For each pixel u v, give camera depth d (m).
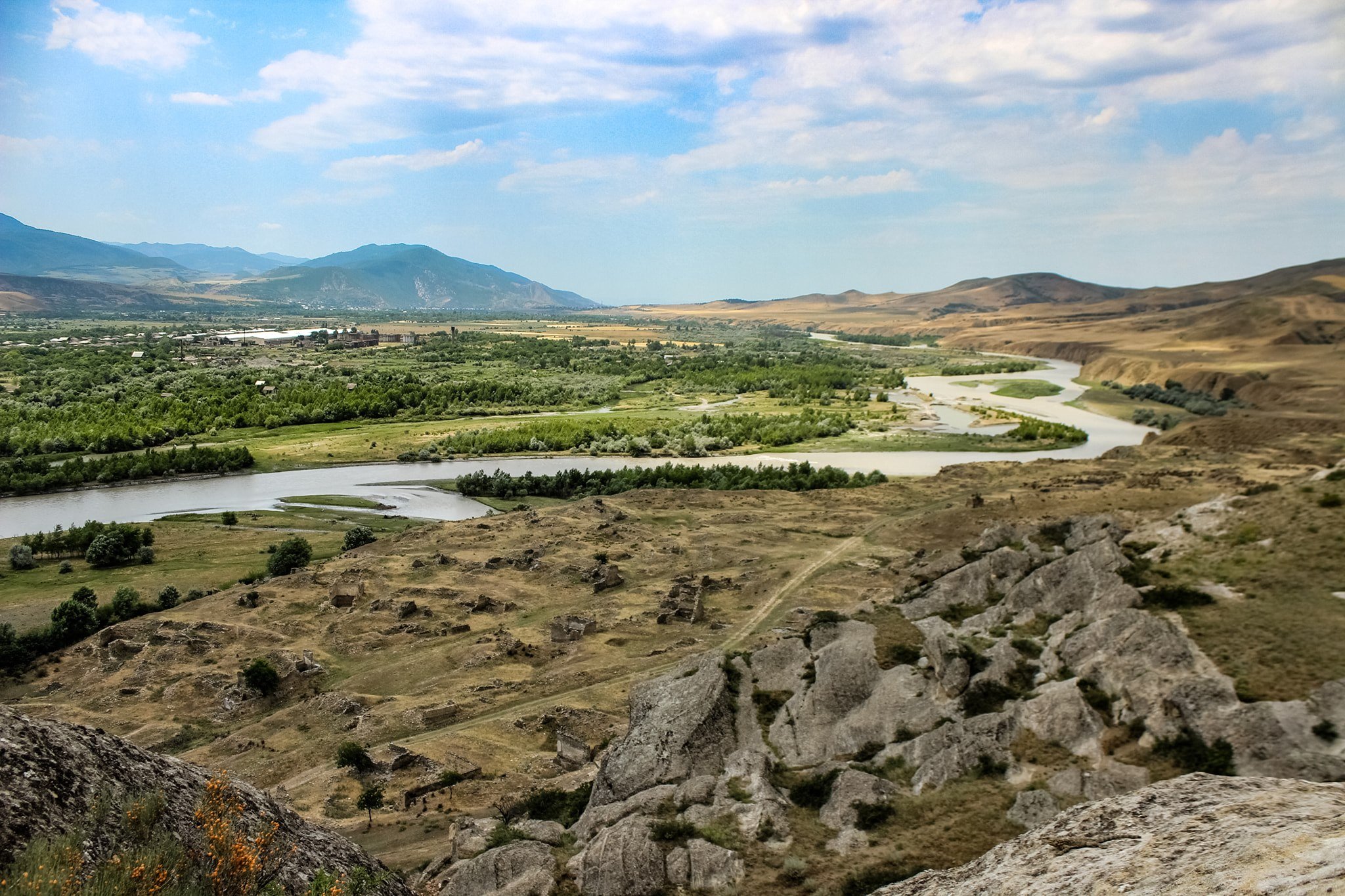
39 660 88.56
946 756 44.19
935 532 113.81
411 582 105.50
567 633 87.44
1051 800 38.84
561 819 49.62
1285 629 44.19
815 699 52.97
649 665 78.44
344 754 62.94
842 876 37.22
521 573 109.06
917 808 41.28
